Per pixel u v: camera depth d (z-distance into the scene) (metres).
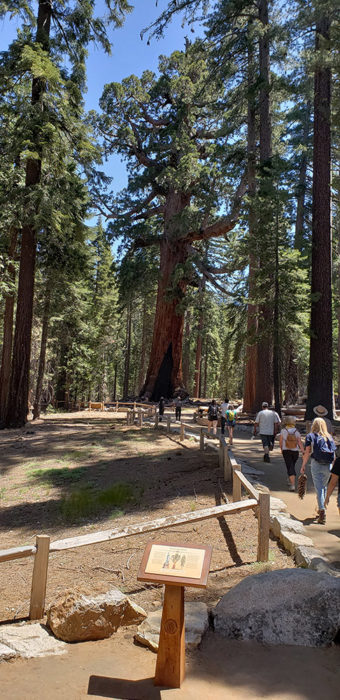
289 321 24.58
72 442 19.64
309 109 35.31
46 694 3.19
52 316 33.50
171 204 39.62
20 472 14.89
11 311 27.72
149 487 11.30
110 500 10.34
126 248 40.25
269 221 24.11
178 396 39.06
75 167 24.28
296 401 34.84
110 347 56.66
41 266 27.11
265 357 25.97
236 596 4.21
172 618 3.38
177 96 38.22
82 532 8.48
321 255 21.58
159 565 3.30
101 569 6.18
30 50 19.66
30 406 40.28
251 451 15.00
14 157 21.89
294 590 4.13
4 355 27.67
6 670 3.52
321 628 3.96
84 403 46.72
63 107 22.03
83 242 26.77
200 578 3.19
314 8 18.25
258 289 24.45
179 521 5.41
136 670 3.52
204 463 12.77
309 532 6.68
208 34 27.05
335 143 27.34
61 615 4.12
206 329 49.53
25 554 4.65
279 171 25.30
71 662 3.64
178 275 35.72
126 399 40.50
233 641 3.96
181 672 3.34
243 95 28.33
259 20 26.95
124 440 19.44
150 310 53.28
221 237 43.56
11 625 4.50
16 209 21.69
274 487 9.91
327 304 21.38
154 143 38.31
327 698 3.16
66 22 23.44
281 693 3.22
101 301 51.09
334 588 4.12
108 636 4.09
